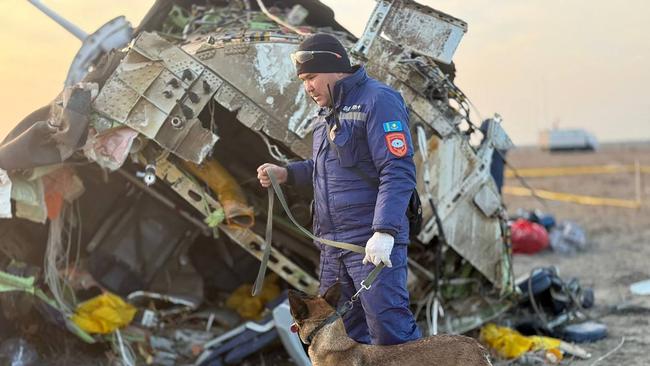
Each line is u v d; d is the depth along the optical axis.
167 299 5.98
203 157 4.82
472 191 5.57
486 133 5.78
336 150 3.59
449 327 5.70
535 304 6.21
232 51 4.92
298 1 6.32
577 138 35.59
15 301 5.09
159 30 6.22
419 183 5.27
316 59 3.55
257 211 5.47
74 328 5.06
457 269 5.90
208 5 6.46
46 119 4.88
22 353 4.93
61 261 5.50
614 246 10.59
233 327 5.96
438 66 5.75
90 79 4.91
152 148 4.98
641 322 6.49
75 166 5.32
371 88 3.57
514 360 5.43
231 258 6.33
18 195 4.80
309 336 3.36
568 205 15.85
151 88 4.77
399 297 3.55
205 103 4.85
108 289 5.70
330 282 3.75
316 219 3.80
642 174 22.81
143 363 5.26
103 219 5.75
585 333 5.99
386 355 3.29
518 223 10.34
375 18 5.07
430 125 5.31
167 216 5.82
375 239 3.36
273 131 4.98
